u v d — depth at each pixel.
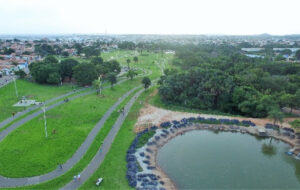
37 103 94.94
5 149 58.41
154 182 49.31
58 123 76.00
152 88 128.88
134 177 50.03
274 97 99.25
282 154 66.56
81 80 124.31
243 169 58.03
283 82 114.81
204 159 62.44
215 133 79.94
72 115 83.62
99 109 91.50
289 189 50.50
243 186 51.16
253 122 84.19
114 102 102.44
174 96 106.00
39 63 134.62
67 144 62.56
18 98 101.12
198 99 101.56
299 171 57.78
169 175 54.38
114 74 125.38
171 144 70.75
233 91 100.31
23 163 53.03
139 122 81.62
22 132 68.19
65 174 49.81
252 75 120.31
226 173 56.06
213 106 102.75
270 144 73.12
